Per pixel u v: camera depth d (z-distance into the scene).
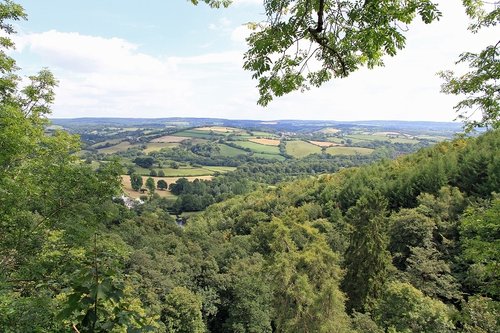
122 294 2.93
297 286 19.08
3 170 7.72
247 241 49.53
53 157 8.54
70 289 3.39
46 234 7.48
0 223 7.22
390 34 3.83
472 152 39.03
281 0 4.22
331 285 18.67
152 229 47.12
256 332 31.77
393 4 3.72
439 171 39.06
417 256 24.81
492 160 35.28
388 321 18.42
